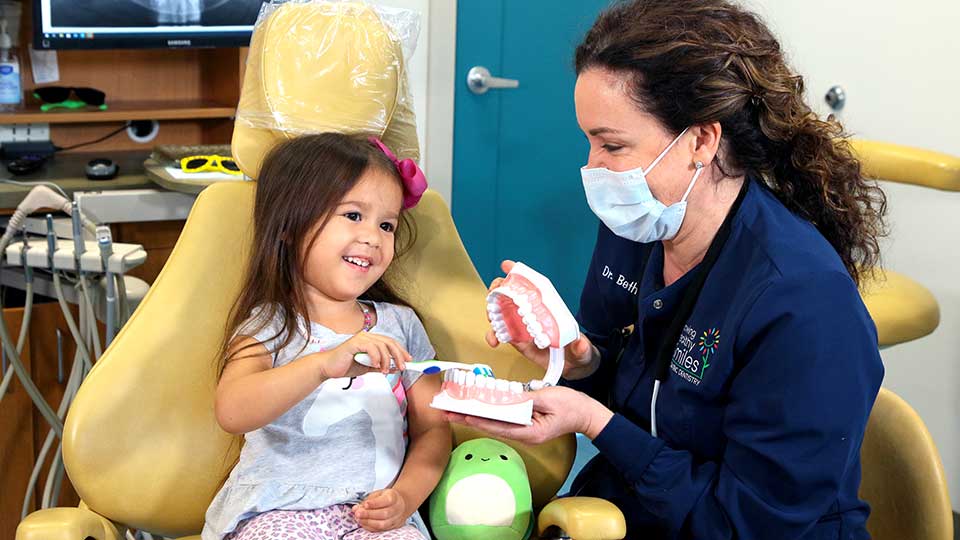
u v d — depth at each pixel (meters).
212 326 1.51
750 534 1.32
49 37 2.36
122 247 1.83
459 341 1.64
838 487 1.29
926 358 2.79
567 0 2.98
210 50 2.69
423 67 2.87
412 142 1.67
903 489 1.59
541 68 3.01
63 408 1.90
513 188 3.08
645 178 1.35
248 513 1.39
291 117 1.55
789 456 1.29
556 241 3.19
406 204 1.55
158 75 2.69
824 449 1.28
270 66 1.55
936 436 2.80
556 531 1.44
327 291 1.48
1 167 2.42
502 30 2.93
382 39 1.59
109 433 1.41
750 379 1.31
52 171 2.40
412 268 1.68
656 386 1.45
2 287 2.13
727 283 1.37
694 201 1.37
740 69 1.31
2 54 2.47
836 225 1.41
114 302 1.81
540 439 1.37
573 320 1.36
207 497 1.48
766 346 1.29
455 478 1.49
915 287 2.15
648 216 1.37
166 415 1.45
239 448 1.50
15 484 2.20
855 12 2.83
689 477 1.36
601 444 1.39
